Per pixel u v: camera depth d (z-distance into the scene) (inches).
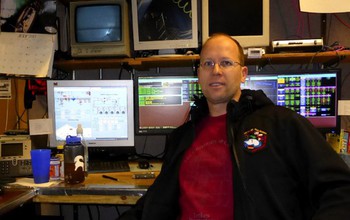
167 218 44.6
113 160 71.7
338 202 31.8
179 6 69.1
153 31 69.6
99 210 80.9
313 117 68.7
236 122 43.1
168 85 71.1
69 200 49.9
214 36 48.2
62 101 70.1
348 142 60.6
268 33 68.1
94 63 71.2
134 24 69.9
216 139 43.9
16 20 66.9
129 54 71.4
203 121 48.0
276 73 68.9
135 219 43.2
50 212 78.9
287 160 38.1
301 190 38.3
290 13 77.6
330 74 68.1
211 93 45.6
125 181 53.4
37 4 67.2
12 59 65.9
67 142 53.9
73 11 68.8
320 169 34.6
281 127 39.4
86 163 59.2
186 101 70.9
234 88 45.8
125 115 71.1
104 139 71.1
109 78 80.1
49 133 64.5
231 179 40.1
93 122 70.7
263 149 38.5
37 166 53.2
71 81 70.0
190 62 70.8
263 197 36.8
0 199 44.8
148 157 75.1
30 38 66.8
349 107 66.7
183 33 69.0
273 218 36.1
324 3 65.6
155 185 45.3
